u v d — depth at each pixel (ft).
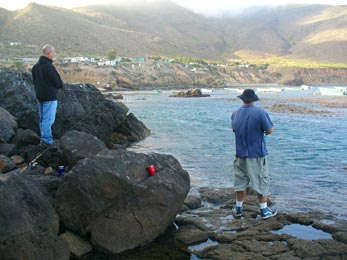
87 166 15.94
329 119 71.20
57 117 34.45
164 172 17.19
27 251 13.24
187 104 115.65
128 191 15.87
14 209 13.57
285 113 83.35
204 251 15.25
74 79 255.70
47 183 17.61
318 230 17.22
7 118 28.50
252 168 18.29
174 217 17.34
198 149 38.55
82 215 15.57
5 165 21.01
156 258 14.87
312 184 25.18
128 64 312.71
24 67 252.42
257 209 19.60
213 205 20.90
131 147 39.58
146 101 131.23
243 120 18.20
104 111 38.83
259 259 14.43
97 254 15.19
